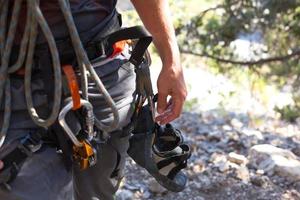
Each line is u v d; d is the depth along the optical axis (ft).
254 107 26.68
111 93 7.93
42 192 7.29
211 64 24.21
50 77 7.19
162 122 8.24
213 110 25.08
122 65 8.02
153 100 8.48
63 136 7.39
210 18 23.57
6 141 7.20
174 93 8.07
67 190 7.56
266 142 17.52
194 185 13.92
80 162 7.52
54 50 6.71
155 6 7.99
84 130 7.40
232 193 13.71
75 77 7.16
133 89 8.27
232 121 21.52
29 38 6.83
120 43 7.97
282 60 23.12
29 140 7.24
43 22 6.60
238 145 17.04
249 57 23.77
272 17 22.75
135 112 8.38
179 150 8.98
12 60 7.14
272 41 23.43
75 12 7.43
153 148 8.93
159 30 8.05
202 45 23.49
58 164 7.48
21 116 7.29
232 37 23.36
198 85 30.30
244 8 22.97
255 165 15.02
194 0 26.00
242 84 25.67
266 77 24.61
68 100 7.36
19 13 6.89
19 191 7.22
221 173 14.57
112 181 8.75
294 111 24.76
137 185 13.84
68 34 7.27
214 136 17.78
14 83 7.21
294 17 22.36
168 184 9.08
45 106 7.29
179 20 23.41
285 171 14.38
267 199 13.52
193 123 20.88
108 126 7.59
